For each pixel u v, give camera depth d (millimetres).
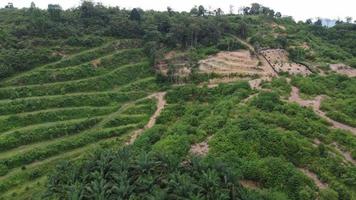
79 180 59469
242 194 55344
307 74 119625
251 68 130125
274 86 105625
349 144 73625
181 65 136250
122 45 146125
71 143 97750
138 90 128625
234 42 149000
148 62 142250
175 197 52781
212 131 82812
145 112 116188
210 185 55094
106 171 60062
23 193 80875
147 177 56469
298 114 83062
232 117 86188
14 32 131875
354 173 65188
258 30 168125
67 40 136500
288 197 61000
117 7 178750
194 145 78250
